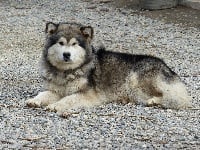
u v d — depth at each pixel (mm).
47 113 15453
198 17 32875
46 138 13328
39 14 34688
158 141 13289
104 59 16875
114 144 12977
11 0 39469
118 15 34312
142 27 31312
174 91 16172
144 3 35094
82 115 15305
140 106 16359
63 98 15992
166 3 34406
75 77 16156
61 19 33406
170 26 31484
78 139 13289
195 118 15336
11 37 28016
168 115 15508
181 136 13711
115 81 16641
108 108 16109
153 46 27047
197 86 19328
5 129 13961
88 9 36312
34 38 27906
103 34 29625
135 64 16641
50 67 16328
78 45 16047
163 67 16469
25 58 23562
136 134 13773
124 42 27844
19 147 12664
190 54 25516
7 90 18062
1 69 21359
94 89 16453
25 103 16203
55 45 16062
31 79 19734
